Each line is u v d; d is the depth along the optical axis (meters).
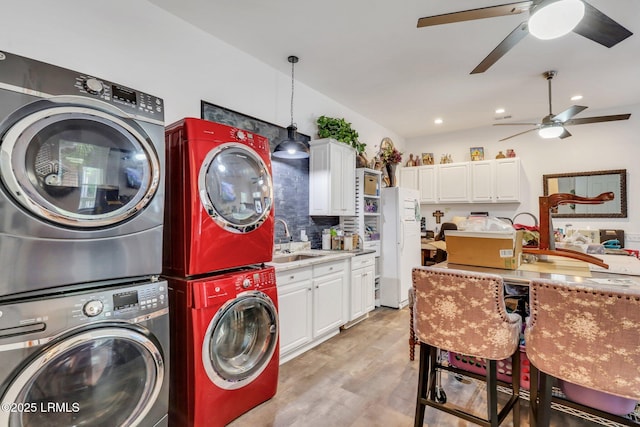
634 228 4.62
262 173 2.21
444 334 1.63
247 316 2.07
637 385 1.17
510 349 1.51
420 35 2.75
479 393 2.24
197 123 1.87
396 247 4.30
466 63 3.27
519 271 2.04
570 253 2.32
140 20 2.26
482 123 5.50
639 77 3.62
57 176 1.28
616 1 2.27
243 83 3.01
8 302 1.14
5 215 1.14
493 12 1.88
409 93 4.08
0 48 1.69
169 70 2.43
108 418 1.38
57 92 1.28
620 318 1.18
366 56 3.11
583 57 3.13
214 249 1.88
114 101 1.45
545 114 4.99
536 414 1.65
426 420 1.94
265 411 2.01
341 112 4.48
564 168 5.14
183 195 1.84
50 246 1.25
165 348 1.55
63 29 1.91
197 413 1.72
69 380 1.27
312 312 2.91
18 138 1.17
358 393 2.21
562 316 1.31
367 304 3.80
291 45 2.91
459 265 2.25
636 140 4.61
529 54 3.07
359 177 4.11
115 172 1.45
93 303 1.30
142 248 1.54
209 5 2.34
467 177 5.60
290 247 3.45
